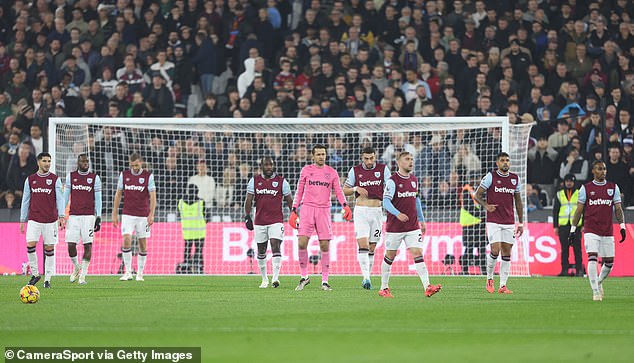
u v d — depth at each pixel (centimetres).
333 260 7269
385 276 4688
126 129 8150
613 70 8919
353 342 2716
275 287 5553
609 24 9325
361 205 5312
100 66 9088
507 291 5106
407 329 3045
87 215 5966
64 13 9581
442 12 9488
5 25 9731
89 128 8075
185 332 2942
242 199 7575
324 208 5356
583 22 9419
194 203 7306
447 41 9188
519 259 7050
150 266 7256
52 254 5447
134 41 9344
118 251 7275
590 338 2847
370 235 5388
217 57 9156
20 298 4375
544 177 7975
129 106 8644
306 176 5366
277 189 5562
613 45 9025
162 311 3703
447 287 5631
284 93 8562
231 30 9400
